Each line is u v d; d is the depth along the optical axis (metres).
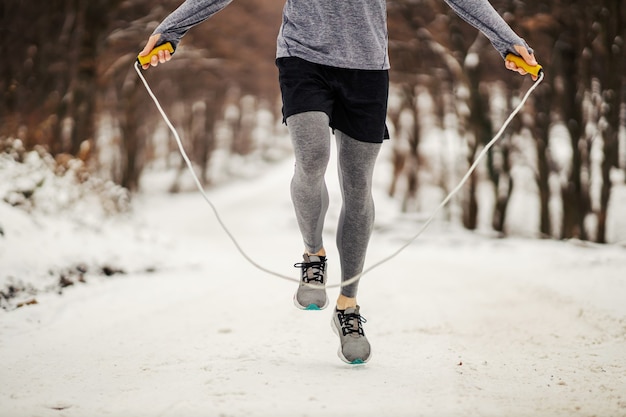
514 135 24.72
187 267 11.24
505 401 3.25
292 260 14.81
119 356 4.36
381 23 3.68
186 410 2.97
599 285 8.71
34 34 18.28
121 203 14.48
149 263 10.56
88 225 11.07
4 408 3.12
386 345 4.80
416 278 10.09
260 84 44.25
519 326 5.80
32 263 8.02
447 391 3.41
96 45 20.00
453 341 5.01
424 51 24.67
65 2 18.75
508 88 24.20
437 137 38.50
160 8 21.73
